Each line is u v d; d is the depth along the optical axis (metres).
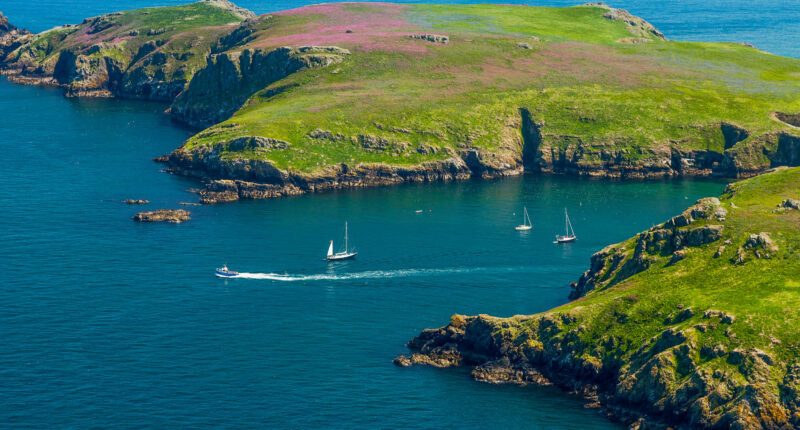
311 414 113.38
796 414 102.94
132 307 145.25
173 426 110.00
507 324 127.44
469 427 110.94
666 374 111.50
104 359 126.69
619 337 120.25
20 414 112.00
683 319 118.81
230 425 110.56
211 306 146.62
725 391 106.94
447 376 123.75
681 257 133.50
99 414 112.38
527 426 111.31
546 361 123.00
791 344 109.62
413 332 137.75
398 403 116.44
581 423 112.06
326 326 139.50
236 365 125.69
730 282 124.56
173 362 126.31
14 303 145.50
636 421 111.31
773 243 129.75
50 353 128.12
